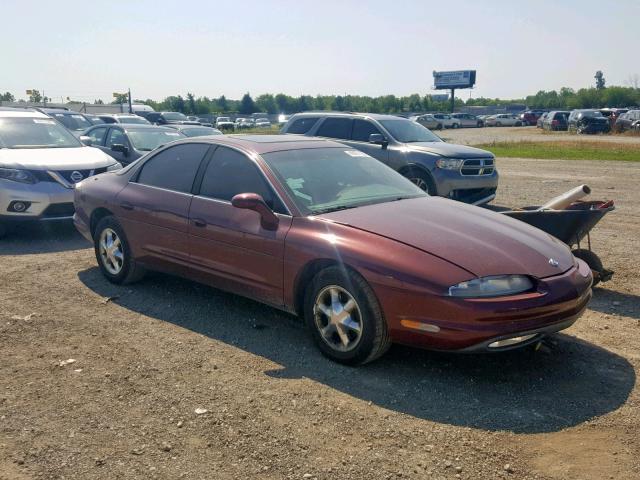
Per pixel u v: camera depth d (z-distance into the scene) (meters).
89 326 5.33
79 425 3.71
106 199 6.39
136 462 3.34
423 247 4.25
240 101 108.81
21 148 9.37
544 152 25.61
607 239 8.82
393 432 3.63
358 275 4.32
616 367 4.53
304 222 4.76
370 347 4.32
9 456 3.39
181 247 5.62
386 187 5.55
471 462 3.33
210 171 5.61
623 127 42.34
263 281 4.98
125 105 40.78
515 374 4.40
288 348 4.85
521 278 4.13
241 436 3.59
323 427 3.68
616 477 3.21
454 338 3.99
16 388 4.18
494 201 12.51
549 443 3.52
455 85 95.62
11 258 7.69
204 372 4.43
